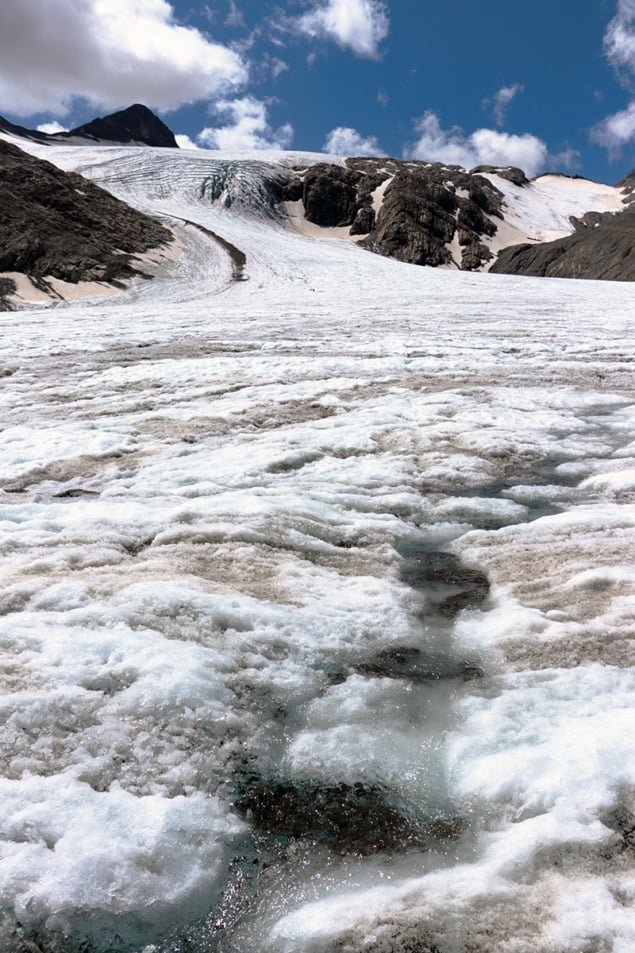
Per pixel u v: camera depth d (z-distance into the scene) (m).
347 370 15.57
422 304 34.47
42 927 2.44
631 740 3.24
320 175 124.50
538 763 3.15
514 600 4.96
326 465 8.73
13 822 2.78
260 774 3.22
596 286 47.09
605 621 4.48
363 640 4.41
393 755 3.36
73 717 3.43
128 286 62.69
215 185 113.88
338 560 5.81
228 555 5.63
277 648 4.21
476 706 3.70
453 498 7.47
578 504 7.32
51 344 21.42
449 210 127.69
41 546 5.76
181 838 2.80
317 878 2.70
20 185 76.62
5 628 4.16
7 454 9.38
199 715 3.51
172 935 2.46
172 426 10.88
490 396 12.77
